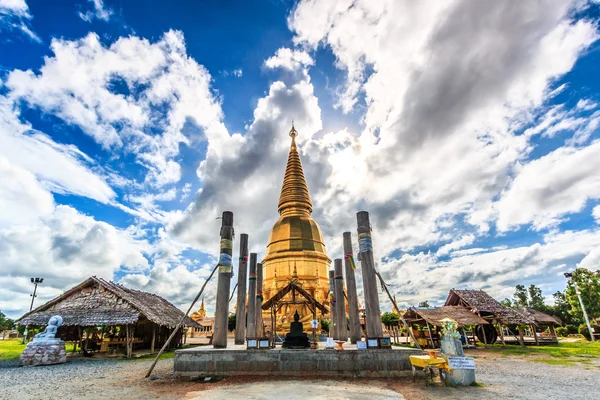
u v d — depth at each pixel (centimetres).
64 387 1463
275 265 5300
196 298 1881
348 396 1213
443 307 3762
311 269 5150
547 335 4584
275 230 5738
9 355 2780
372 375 1590
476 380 1547
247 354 1661
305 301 2380
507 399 1174
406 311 3984
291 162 6475
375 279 1878
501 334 3575
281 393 1264
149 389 1395
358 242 1978
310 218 5875
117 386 1467
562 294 6303
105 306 2841
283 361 1639
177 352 1683
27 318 2756
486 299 3822
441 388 1348
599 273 4988
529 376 1670
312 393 1259
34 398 1264
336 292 2706
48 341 2388
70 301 2934
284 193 6175
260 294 2789
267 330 3816
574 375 1700
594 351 2961
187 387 1417
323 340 3406
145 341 3656
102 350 3122
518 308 4097
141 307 2822
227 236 2144
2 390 1413
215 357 1662
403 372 1596
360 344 1691
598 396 1219
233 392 1293
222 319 1969
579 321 5469
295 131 6925
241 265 2484
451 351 1472
